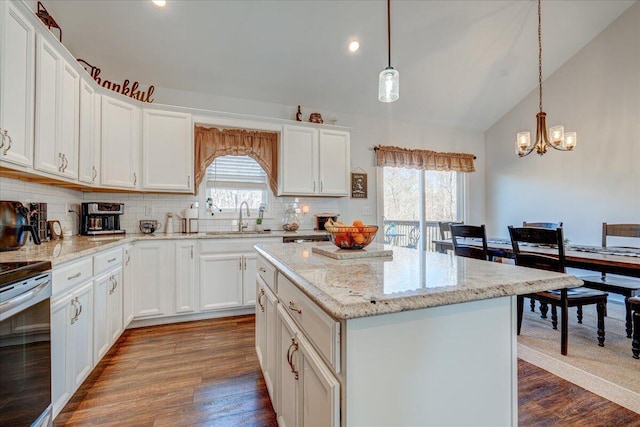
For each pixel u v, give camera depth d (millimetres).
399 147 4707
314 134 3893
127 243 2730
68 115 2193
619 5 3580
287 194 3764
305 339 1102
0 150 1505
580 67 4035
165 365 2230
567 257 2395
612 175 3744
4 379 1123
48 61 1922
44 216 2324
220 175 3818
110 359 2316
